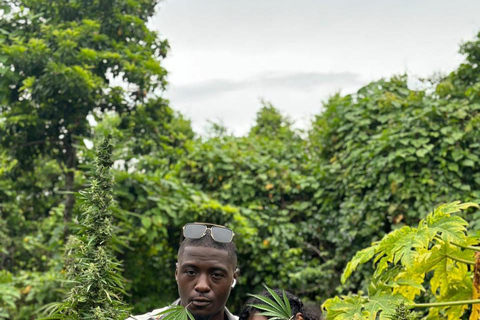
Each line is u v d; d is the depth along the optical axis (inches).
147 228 219.8
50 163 287.1
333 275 239.1
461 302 93.7
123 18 255.4
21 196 292.8
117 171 222.7
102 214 67.0
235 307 263.6
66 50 234.2
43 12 254.4
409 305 93.4
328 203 256.2
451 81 249.4
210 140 302.4
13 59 230.7
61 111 241.4
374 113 252.7
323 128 291.4
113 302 64.6
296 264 261.0
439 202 215.6
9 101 244.1
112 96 249.1
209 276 75.4
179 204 231.5
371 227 226.8
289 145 309.7
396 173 220.8
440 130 219.8
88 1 256.7
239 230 242.4
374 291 98.1
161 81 259.0
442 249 101.0
